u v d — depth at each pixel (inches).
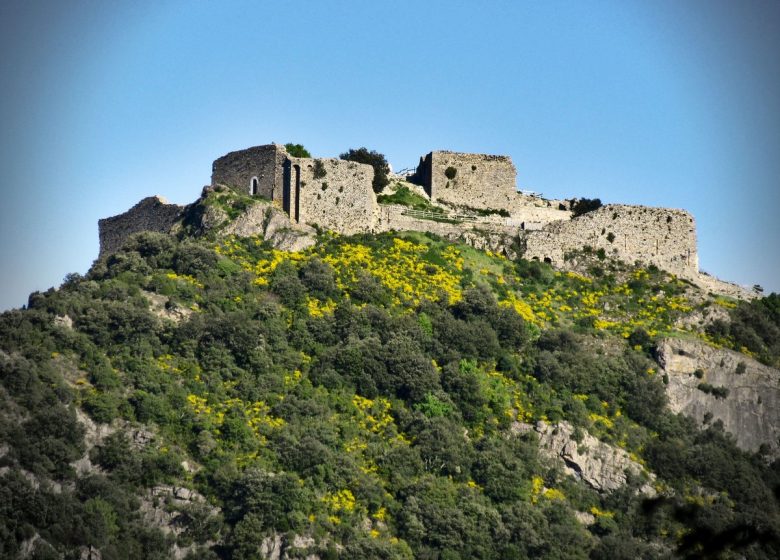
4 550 5654.5
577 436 6515.8
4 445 5935.0
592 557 6087.6
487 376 6786.4
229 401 6397.6
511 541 6038.4
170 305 6806.1
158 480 6048.2
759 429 6899.6
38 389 6166.3
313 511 5964.6
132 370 6441.9
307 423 6323.8
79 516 5802.2
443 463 6289.4
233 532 5885.8
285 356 6643.7
